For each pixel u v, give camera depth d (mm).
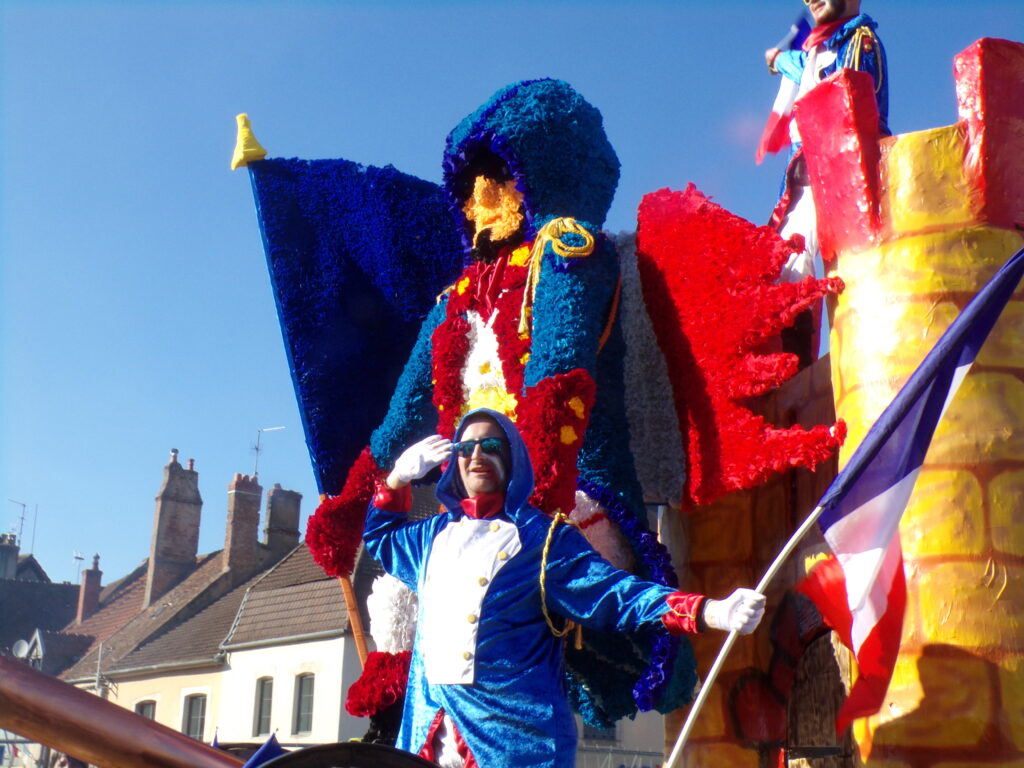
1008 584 4102
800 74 5711
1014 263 3857
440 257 6184
